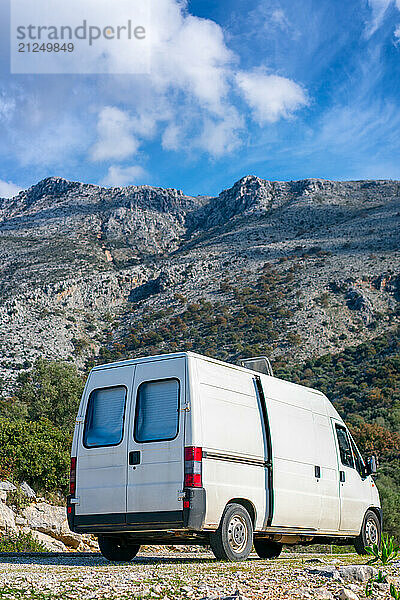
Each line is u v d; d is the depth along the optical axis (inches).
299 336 5172.2
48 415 1768.0
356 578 285.0
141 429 382.6
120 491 379.2
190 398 372.8
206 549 628.1
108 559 418.0
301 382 4254.4
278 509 414.9
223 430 386.3
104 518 380.8
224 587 255.8
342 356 4746.6
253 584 264.7
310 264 6781.5
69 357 5383.9
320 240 7672.2
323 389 4109.3
